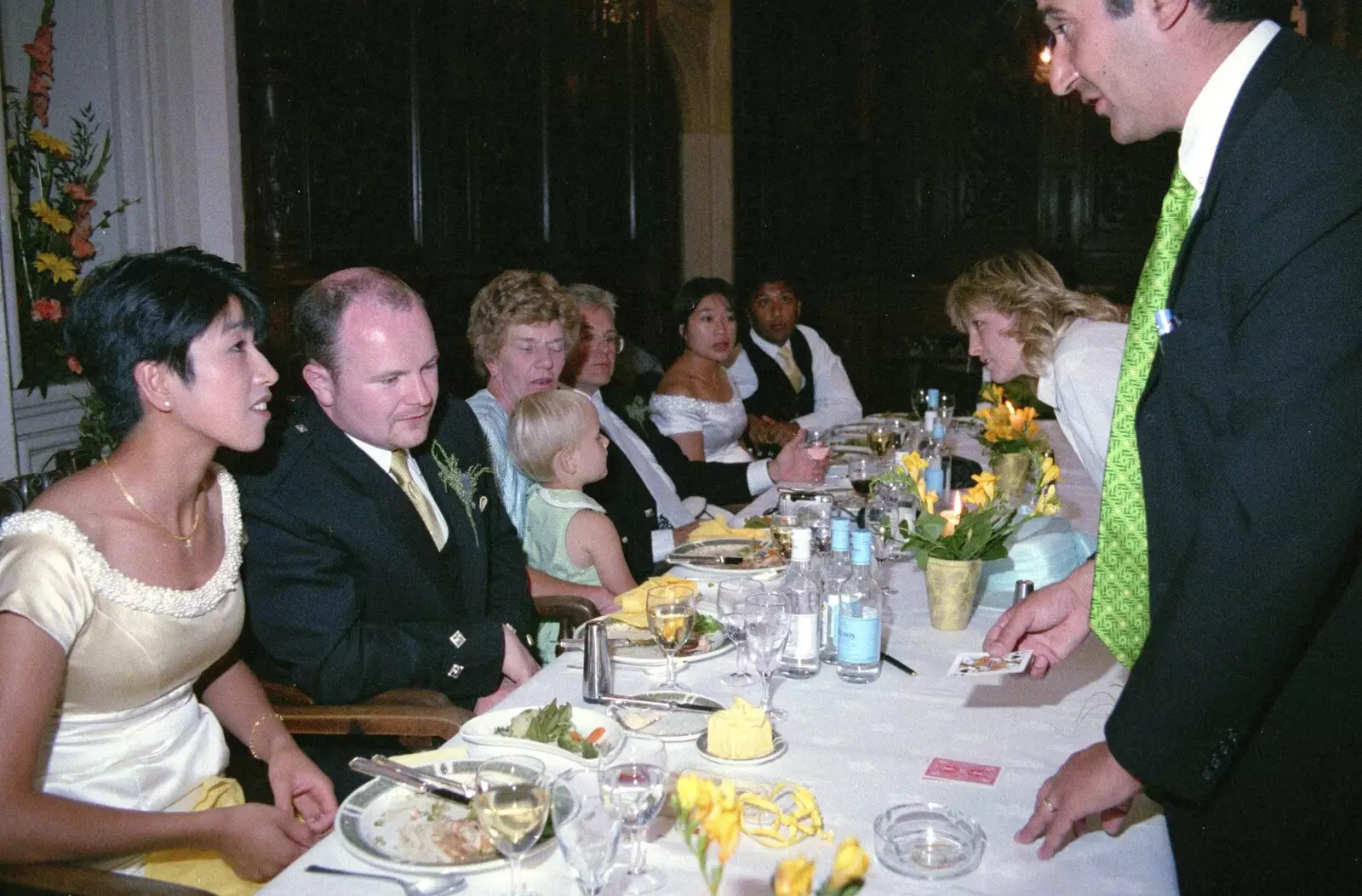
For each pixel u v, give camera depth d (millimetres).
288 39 5262
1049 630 1973
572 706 1826
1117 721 1322
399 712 2150
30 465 4316
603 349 4043
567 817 1252
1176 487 1442
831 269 9742
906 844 1415
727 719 1691
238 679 2166
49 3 4438
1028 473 3652
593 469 3199
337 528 2371
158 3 4875
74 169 4648
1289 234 1253
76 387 4508
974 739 1775
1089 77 1483
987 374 4977
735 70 9320
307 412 2486
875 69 9398
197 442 1906
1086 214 9062
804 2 9391
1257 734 1394
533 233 7406
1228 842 1429
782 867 954
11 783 1617
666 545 3803
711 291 5000
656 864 1381
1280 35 1377
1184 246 1412
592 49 7906
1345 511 1204
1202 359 1374
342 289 2377
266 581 2320
